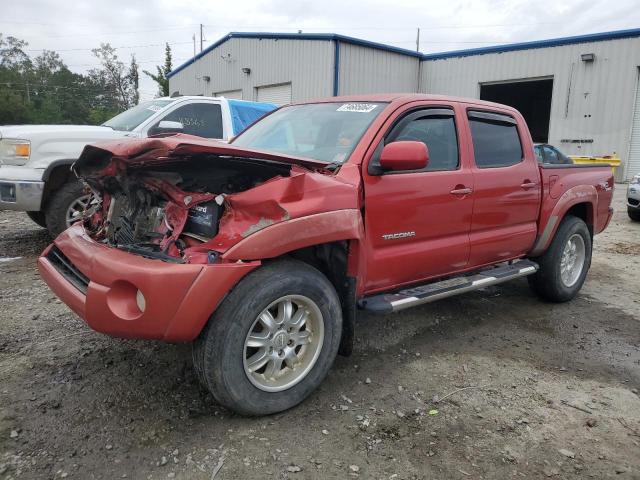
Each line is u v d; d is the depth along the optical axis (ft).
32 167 20.16
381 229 11.55
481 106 14.67
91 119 246.47
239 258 9.05
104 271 9.06
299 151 12.55
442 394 11.12
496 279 14.48
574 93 66.64
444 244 13.10
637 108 63.00
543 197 15.99
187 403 10.27
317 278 10.13
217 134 25.86
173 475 8.23
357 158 11.30
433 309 16.56
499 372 12.31
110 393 10.53
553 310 17.10
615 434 9.89
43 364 11.66
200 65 93.71
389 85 73.82
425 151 10.69
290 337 10.09
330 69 66.28
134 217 10.90
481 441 9.47
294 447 9.05
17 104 210.59
